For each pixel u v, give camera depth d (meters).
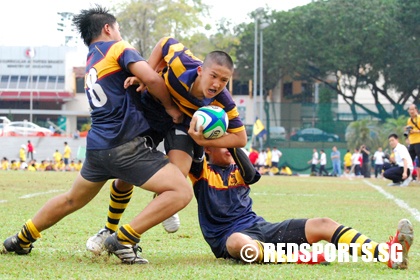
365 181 45.75
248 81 114.69
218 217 11.02
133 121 10.38
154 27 85.06
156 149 10.77
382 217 19.45
